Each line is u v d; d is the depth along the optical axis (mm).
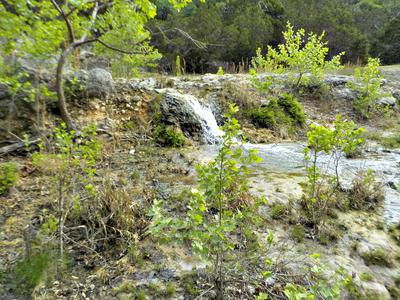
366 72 9062
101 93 5555
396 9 36219
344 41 22156
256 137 6730
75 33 4617
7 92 4246
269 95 8492
